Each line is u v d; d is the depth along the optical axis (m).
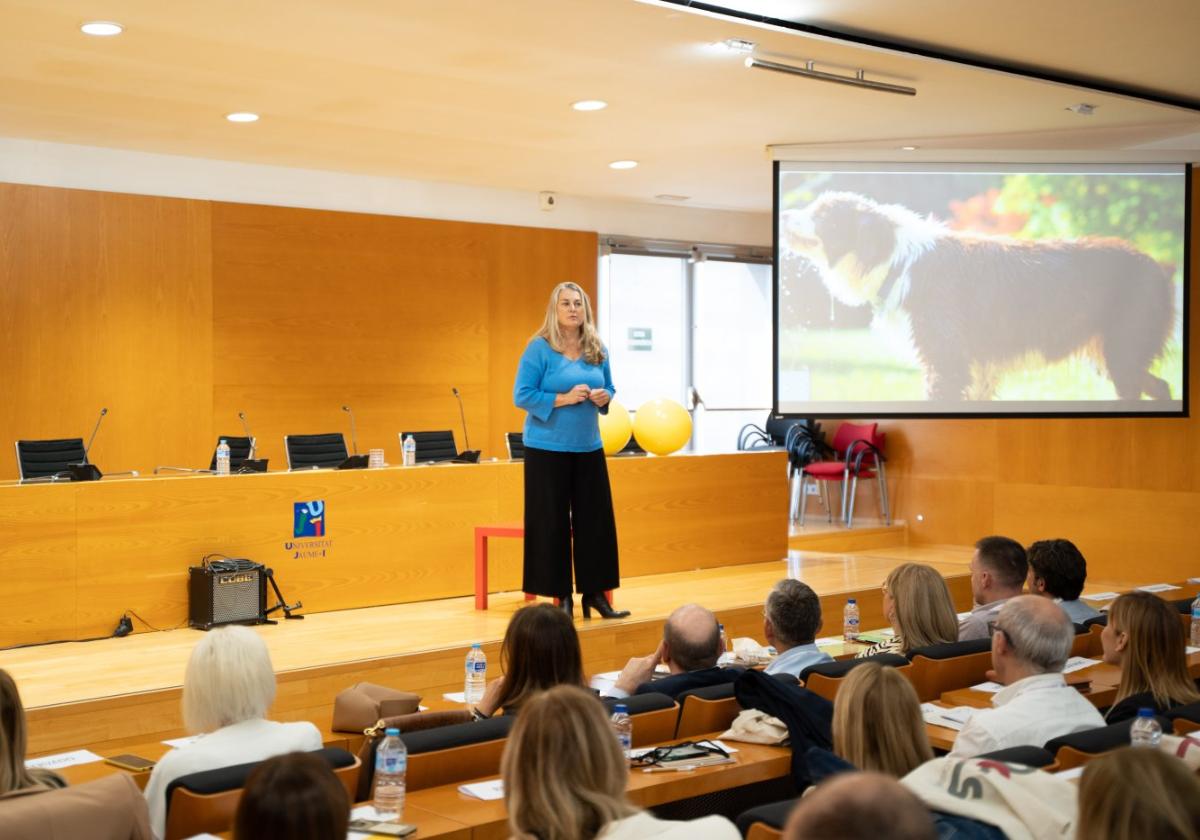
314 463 7.62
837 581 7.93
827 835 1.30
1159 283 8.59
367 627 6.30
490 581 7.39
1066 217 8.56
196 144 8.47
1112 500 9.58
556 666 3.32
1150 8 5.87
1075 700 3.24
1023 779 2.20
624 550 7.96
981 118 7.93
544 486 6.27
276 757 1.82
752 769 3.16
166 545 6.20
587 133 8.22
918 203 8.55
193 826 2.54
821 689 3.77
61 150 8.39
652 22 5.79
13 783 2.48
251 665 2.97
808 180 8.55
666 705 3.48
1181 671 3.52
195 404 8.91
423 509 7.07
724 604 6.97
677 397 11.95
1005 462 10.25
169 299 8.79
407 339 9.94
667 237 11.64
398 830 2.57
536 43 6.11
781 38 6.08
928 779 2.29
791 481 11.14
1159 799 1.59
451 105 7.38
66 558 5.91
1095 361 8.59
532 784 2.05
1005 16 5.98
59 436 8.35
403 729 3.31
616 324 11.45
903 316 8.55
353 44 6.10
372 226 9.74
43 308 8.28
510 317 10.55
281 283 9.30
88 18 5.66
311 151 8.74
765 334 12.60
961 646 4.21
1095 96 7.37
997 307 8.56
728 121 7.88
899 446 11.00
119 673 5.25
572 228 10.98
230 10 5.56
